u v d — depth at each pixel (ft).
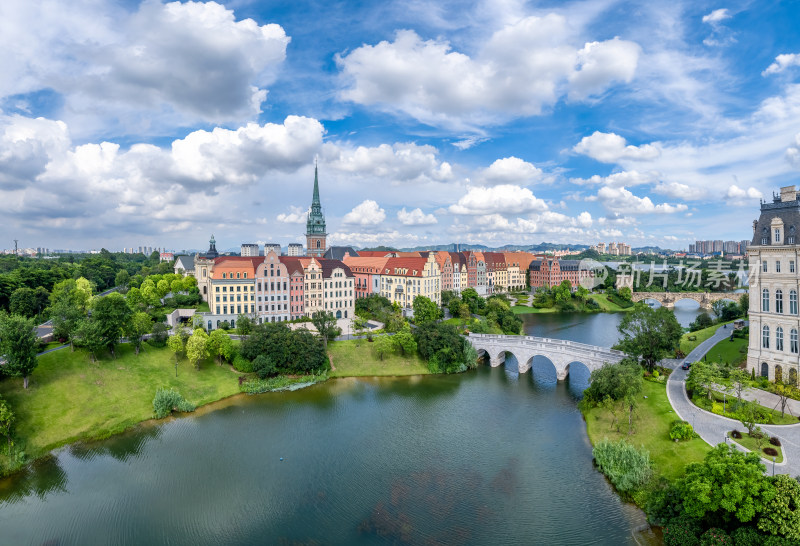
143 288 540.93
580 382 399.03
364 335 485.97
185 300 545.44
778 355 295.89
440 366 426.92
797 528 148.46
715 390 290.35
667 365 372.79
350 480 234.99
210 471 245.04
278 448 271.69
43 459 259.60
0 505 218.38
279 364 393.70
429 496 219.41
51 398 301.63
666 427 257.75
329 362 419.95
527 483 230.68
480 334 474.08
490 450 267.59
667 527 180.24
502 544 183.52
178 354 395.75
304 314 547.90
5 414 251.80
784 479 160.86
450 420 313.12
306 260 574.97
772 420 250.57
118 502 217.97
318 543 185.98
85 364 343.05
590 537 188.14
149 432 294.66
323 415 323.37
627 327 355.97
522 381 402.52
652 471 220.23
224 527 197.98
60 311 362.12
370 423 308.60
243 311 507.30
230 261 516.73
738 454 174.50
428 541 185.98
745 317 586.04
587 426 295.69
